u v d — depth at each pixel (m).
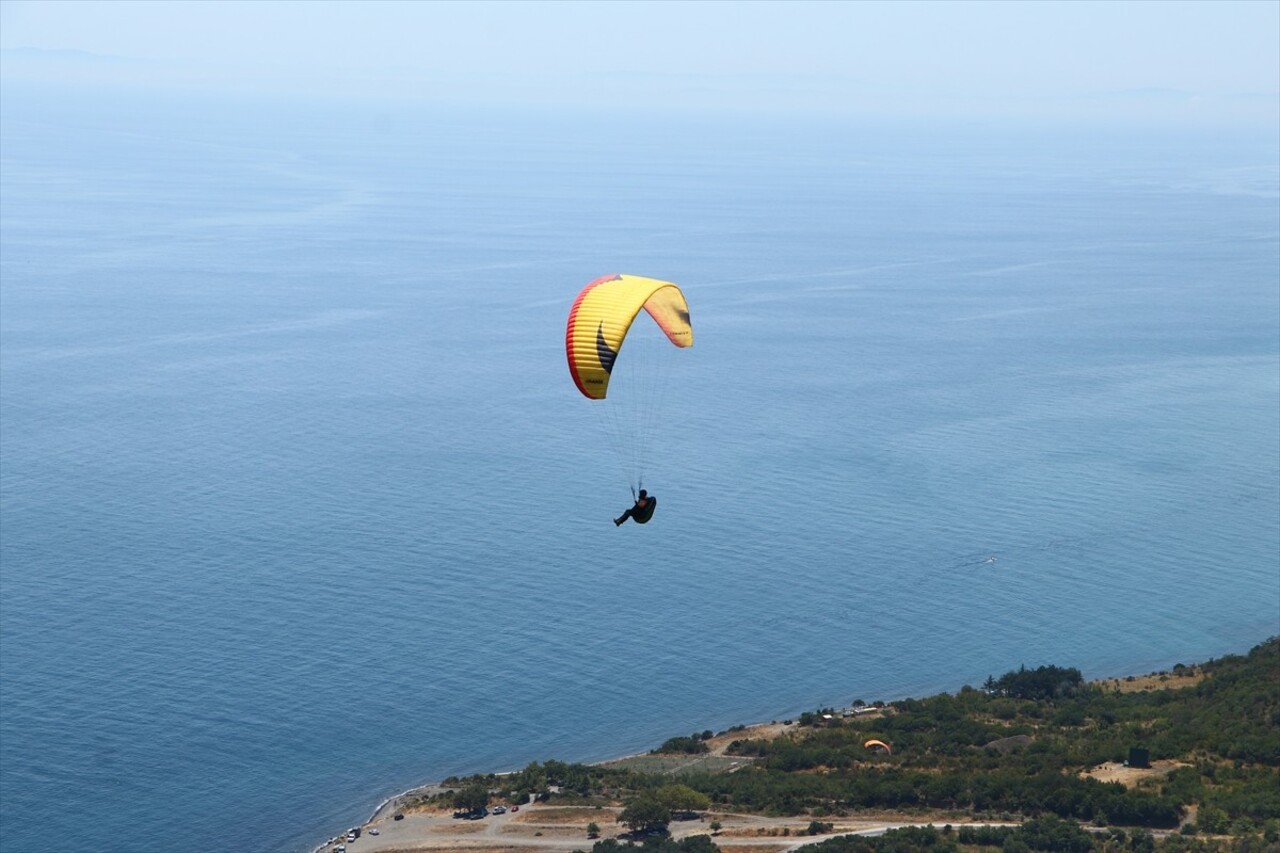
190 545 155.25
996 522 172.50
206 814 102.94
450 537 161.88
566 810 94.75
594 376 49.72
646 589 148.62
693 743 111.44
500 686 125.25
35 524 160.00
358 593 143.62
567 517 170.62
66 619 133.25
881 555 160.75
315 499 174.25
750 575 153.62
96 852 97.69
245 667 125.31
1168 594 152.00
